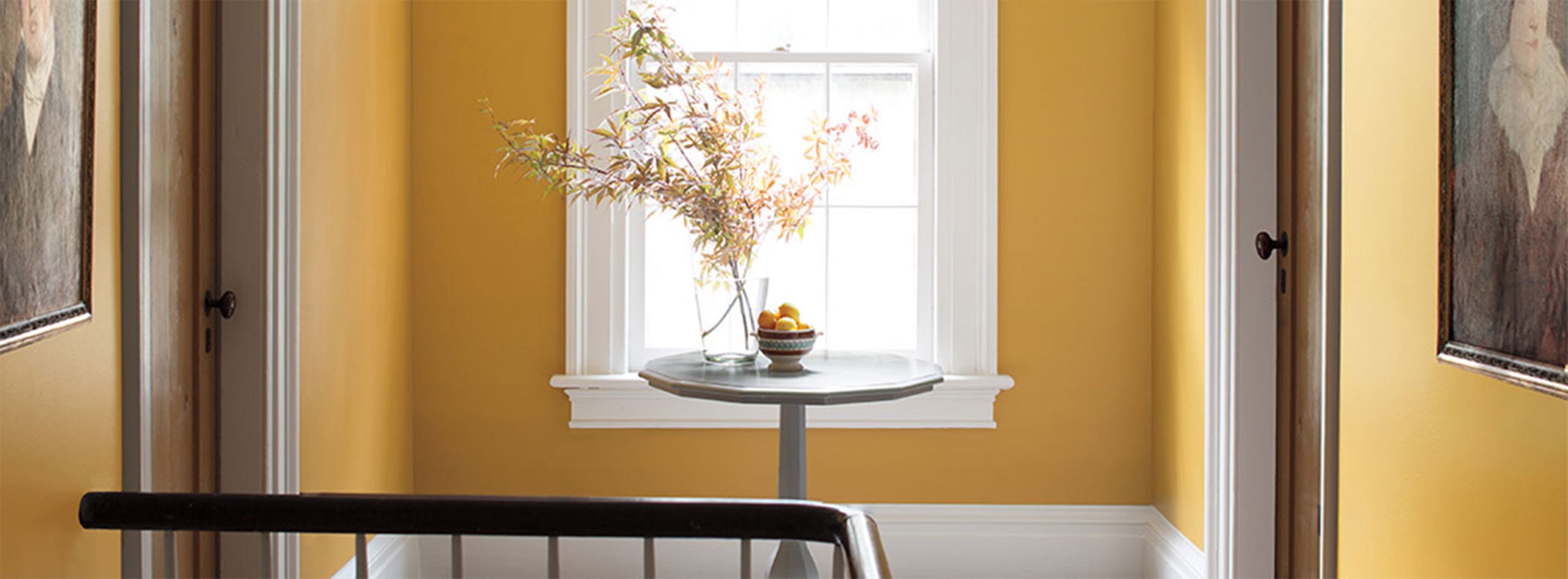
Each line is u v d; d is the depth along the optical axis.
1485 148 1.67
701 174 3.10
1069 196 3.64
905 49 3.72
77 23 1.67
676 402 3.64
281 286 2.56
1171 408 3.46
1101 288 3.65
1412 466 1.96
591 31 3.58
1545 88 1.51
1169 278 3.46
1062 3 3.62
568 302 3.62
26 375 1.59
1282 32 2.78
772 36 3.72
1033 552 3.69
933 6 3.70
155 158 2.15
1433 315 1.87
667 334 3.74
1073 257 3.65
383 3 3.32
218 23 2.49
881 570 1.28
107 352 1.86
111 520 1.70
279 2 2.54
